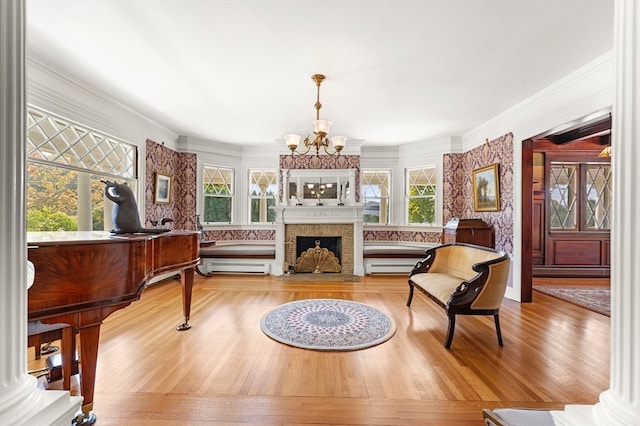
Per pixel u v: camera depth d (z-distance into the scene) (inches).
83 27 89.6
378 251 217.5
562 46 98.6
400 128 194.5
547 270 210.8
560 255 211.8
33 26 89.2
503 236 169.5
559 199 213.5
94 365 64.9
